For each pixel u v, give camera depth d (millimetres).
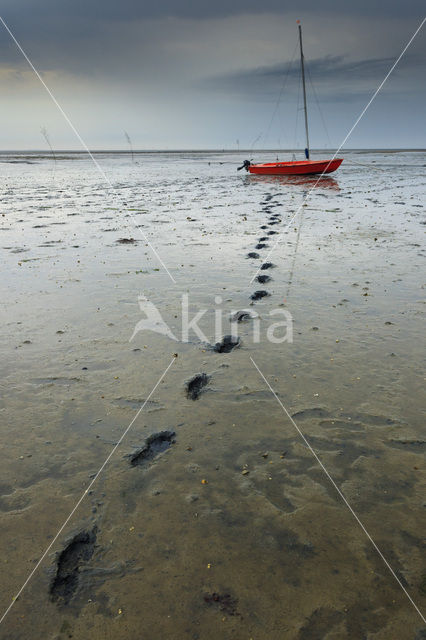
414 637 2008
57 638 2033
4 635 2049
